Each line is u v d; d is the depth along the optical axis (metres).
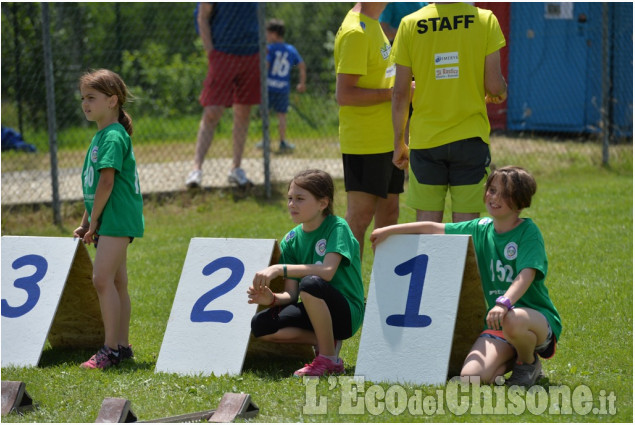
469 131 10.11
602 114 22.33
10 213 18.36
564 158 22.78
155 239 16.78
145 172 21.45
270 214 18.44
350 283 9.27
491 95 10.30
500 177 8.37
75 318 10.56
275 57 24.31
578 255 14.02
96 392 8.45
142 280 13.88
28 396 8.14
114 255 9.66
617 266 13.28
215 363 9.10
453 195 10.31
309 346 9.71
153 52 32.94
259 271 9.27
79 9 29.48
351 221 11.80
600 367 9.09
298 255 9.54
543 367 9.12
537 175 21.28
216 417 7.44
